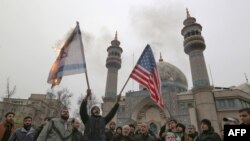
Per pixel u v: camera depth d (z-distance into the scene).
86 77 8.35
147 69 10.63
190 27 51.16
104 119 7.82
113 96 53.22
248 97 44.72
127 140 9.31
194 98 44.25
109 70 57.53
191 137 9.77
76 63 8.73
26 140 8.29
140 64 10.70
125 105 51.47
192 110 42.22
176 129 9.66
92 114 7.92
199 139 7.69
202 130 7.80
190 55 48.56
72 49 9.10
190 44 48.31
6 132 8.53
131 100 51.72
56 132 6.91
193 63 46.75
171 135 8.97
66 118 7.49
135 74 10.30
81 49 8.99
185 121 43.31
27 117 8.89
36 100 58.25
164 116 48.66
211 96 42.28
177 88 57.81
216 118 39.72
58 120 7.23
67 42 9.34
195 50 47.72
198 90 43.16
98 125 7.45
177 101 46.88
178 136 9.40
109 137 10.38
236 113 40.28
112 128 11.28
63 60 8.95
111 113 8.18
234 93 42.47
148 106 51.22
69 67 8.71
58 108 47.41
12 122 8.85
